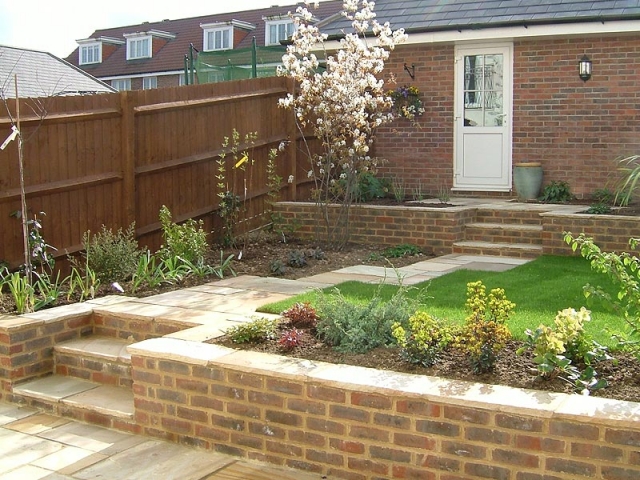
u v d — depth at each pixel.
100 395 5.71
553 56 11.93
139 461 4.73
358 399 4.25
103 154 8.67
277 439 4.55
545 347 4.33
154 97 9.17
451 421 4.00
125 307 6.66
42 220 8.06
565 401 3.89
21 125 7.77
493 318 4.61
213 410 4.79
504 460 3.88
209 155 10.02
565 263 8.69
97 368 6.05
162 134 9.37
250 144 10.68
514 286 7.28
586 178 11.89
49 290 7.25
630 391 4.14
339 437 4.33
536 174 11.76
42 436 5.24
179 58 37.81
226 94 10.32
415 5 13.26
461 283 7.49
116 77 38.28
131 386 5.86
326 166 10.59
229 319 6.07
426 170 13.12
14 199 7.74
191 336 5.42
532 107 12.17
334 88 9.90
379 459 4.21
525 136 12.28
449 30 12.13
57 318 6.29
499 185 12.59
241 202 10.52
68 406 5.59
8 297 7.16
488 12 12.20
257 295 7.16
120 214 8.92
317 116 11.50
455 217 9.94
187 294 7.27
